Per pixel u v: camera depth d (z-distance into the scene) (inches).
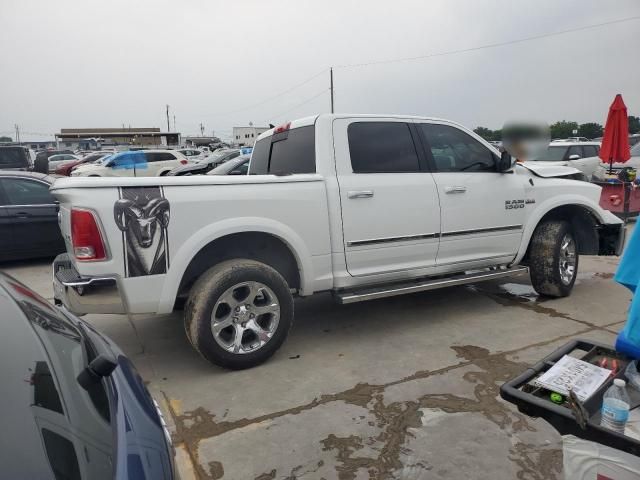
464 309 204.7
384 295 169.6
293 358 160.1
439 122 188.5
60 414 63.2
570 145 533.0
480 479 101.0
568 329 179.3
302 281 160.7
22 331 74.8
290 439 115.9
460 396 133.2
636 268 77.2
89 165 896.3
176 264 139.3
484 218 191.2
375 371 149.3
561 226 207.2
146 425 72.9
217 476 104.0
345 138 168.1
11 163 605.0
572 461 73.9
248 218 147.9
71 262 149.4
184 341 178.9
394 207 170.9
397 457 108.4
